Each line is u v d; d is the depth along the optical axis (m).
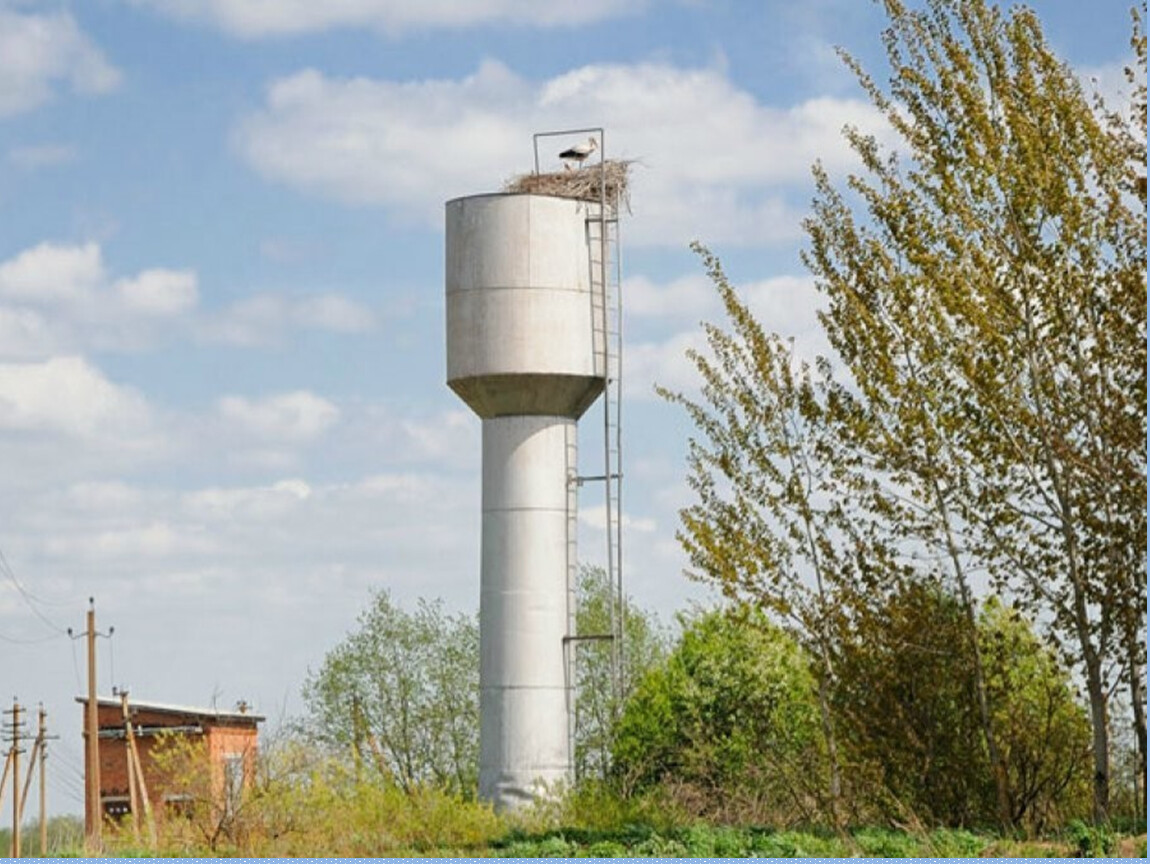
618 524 36.47
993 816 32.56
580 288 36.56
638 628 54.12
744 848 28.31
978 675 32.66
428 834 31.97
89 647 51.41
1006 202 31.16
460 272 36.59
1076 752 32.81
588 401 36.72
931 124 32.00
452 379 36.47
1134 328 30.66
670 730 44.06
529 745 35.28
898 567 33.38
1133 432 30.48
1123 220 30.84
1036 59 31.56
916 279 32.47
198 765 32.72
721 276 35.09
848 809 33.47
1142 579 30.94
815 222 34.00
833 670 33.72
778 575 34.06
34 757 56.56
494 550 36.00
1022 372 31.56
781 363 34.44
